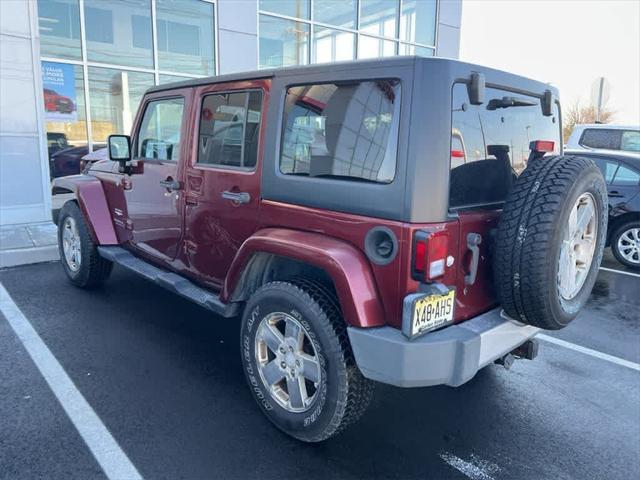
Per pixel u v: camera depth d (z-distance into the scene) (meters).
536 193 2.38
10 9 7.08
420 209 2.25
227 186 3.18
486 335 2.40
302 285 2.62
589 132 9.48
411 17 13.09
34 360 3.62
